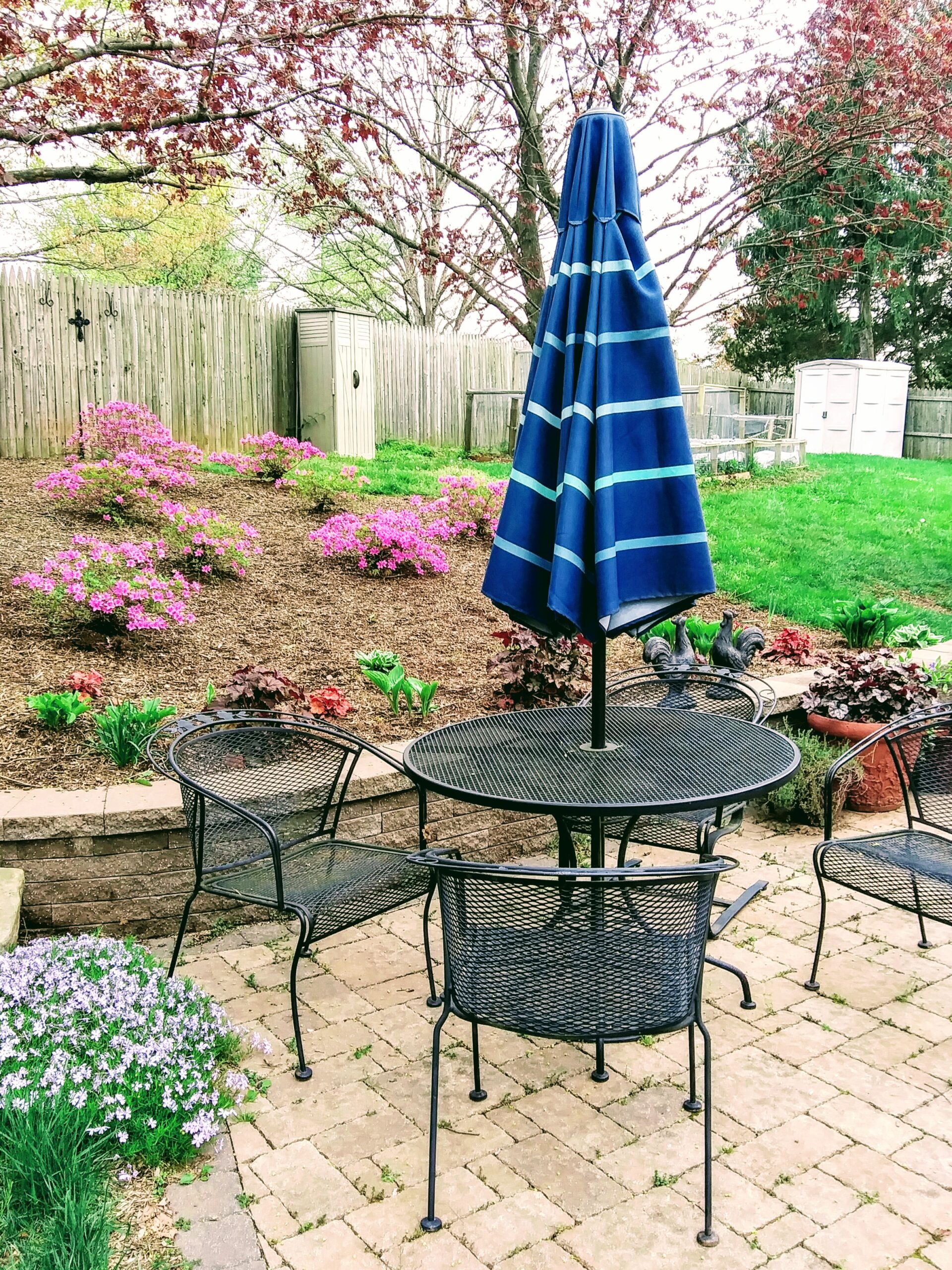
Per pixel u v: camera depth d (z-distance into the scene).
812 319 24.59
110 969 2.92
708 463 13.47
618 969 2.35
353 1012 3.24
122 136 5.33
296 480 9.39
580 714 3.50
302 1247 2.21
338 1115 2.70
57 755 4.15
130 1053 2.53
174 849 3.62
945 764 3.57
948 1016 3.19
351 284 24.95
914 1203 2.35
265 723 3.82
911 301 23.83
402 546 7.39
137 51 5.12
